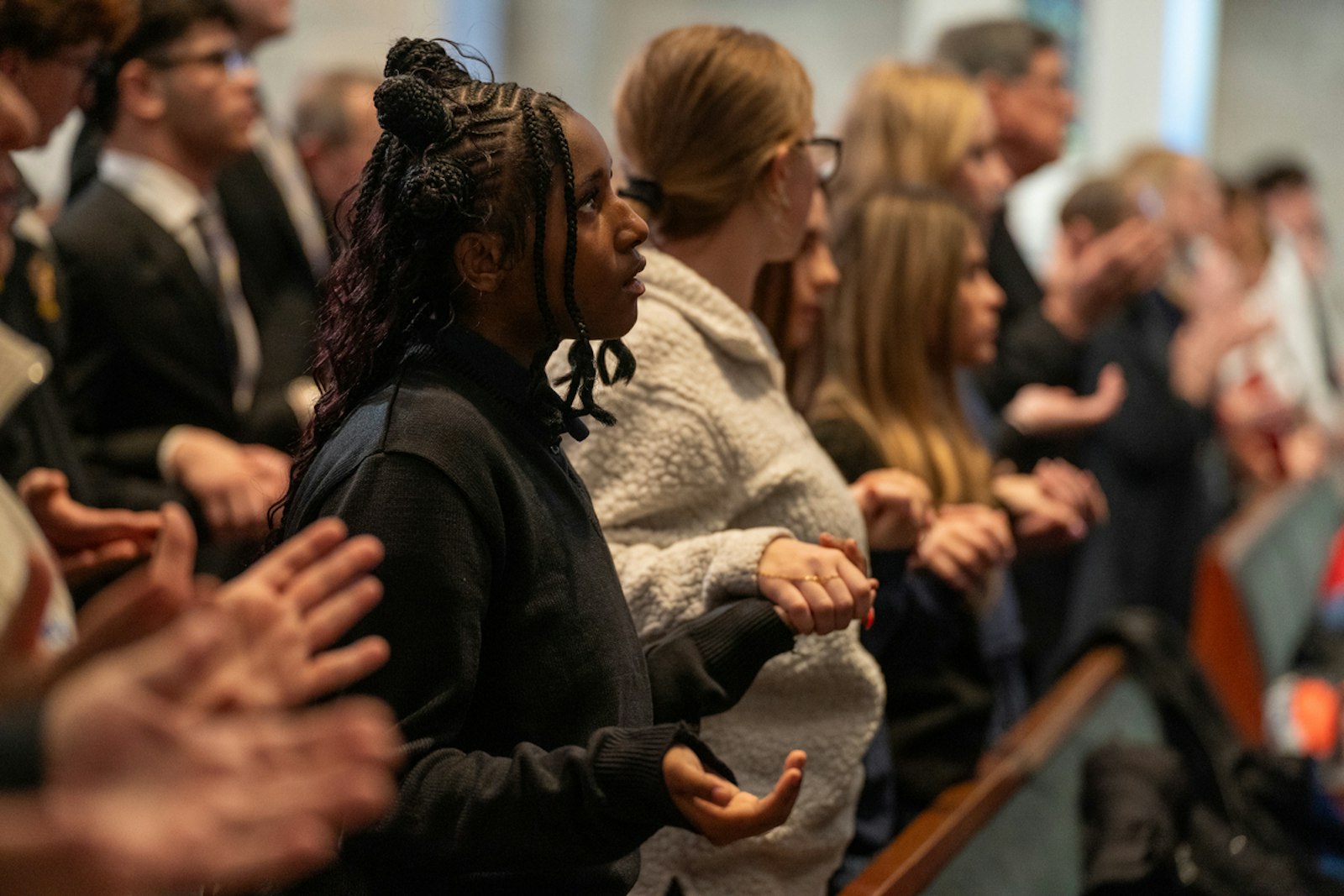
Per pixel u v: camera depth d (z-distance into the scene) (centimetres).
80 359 241
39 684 75
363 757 64
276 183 284
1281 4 934
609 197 127
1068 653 315
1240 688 369
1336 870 255
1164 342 432
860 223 229
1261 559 418
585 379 126
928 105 279
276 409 264
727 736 160
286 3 300
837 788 165
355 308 125
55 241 242
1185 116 910
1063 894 224
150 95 249
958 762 219
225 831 59
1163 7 850
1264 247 618
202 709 72
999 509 236
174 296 249
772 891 160
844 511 167
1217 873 241
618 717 125
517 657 123
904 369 222
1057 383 354
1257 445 552
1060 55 377
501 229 123
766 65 169
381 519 116
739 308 166
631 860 132
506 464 122
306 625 81
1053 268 390
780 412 168
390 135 126
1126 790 237
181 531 78
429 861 115
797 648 162
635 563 150
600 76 883
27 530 119
